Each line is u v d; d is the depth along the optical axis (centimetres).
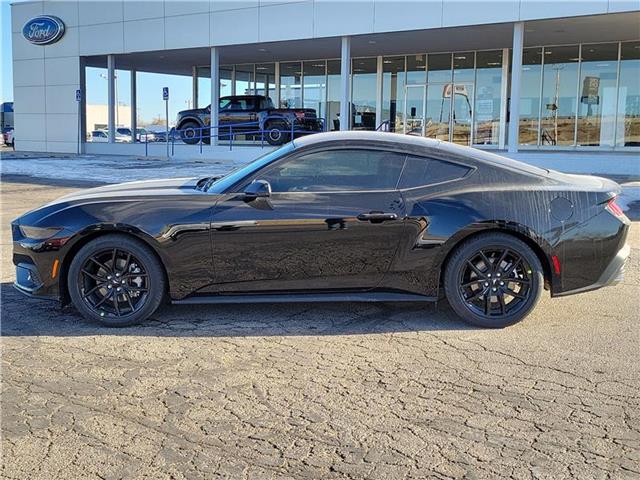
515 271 512
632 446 328
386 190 509
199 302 514
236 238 504
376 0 2070
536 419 357
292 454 321
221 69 3141
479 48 2406
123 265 516
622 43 2212
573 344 477
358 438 337
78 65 2959
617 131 2273
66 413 365
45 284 515
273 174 514
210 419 359
